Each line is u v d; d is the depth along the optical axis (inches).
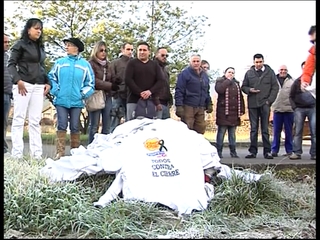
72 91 211.5
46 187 142.3
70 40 212.5
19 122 205.8
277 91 259.0
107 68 230.8
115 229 123.3
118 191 147.6
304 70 198.8
